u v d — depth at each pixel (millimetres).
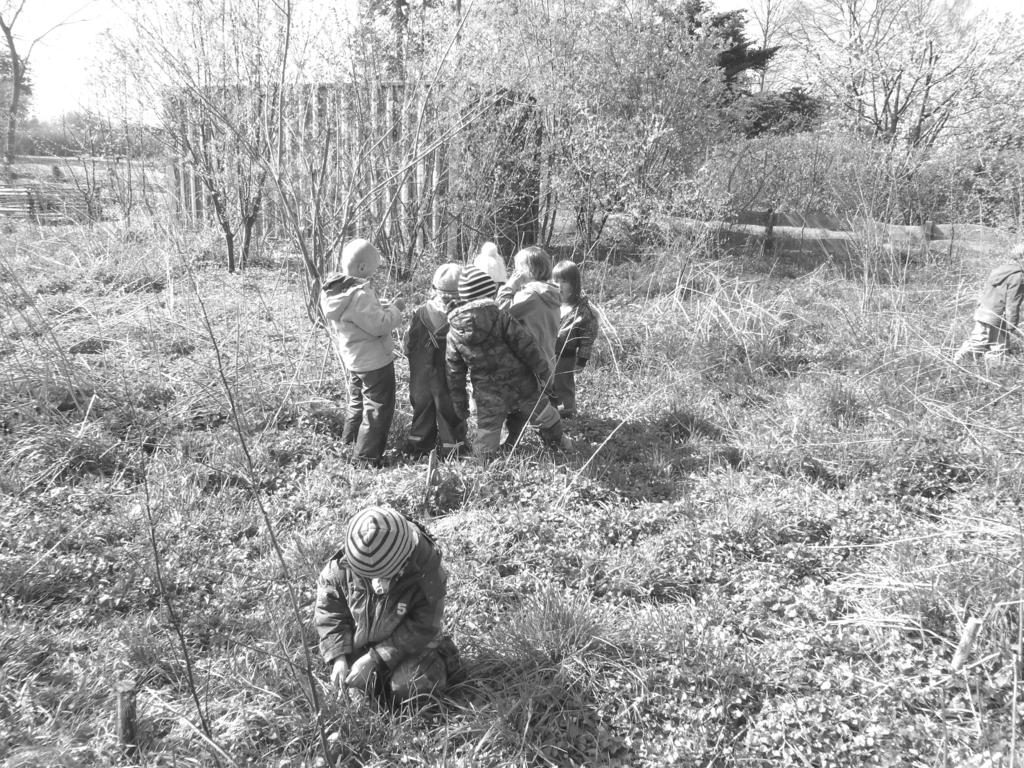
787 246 15297
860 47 20422
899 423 6422
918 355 7754
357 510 4961
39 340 6914
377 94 8594
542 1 11664
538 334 5969
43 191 13695
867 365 7777
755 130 24750
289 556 4375
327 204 8180
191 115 9672
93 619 3859
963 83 17719
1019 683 3430
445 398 5887
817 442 6250
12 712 3182
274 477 5414
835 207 14406
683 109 13016
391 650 3211
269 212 9266
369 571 2994
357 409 5930
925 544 4758
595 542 4707
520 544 4648
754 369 7977
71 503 4828
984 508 5152
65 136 14375
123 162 12820
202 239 11445
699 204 11086
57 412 5953
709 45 13281
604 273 10711
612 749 3215
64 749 2992
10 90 30469
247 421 6074
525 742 3191
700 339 8383
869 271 11078
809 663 3715
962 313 9617
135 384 6426
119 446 5609
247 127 8742
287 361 6949
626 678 3568
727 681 3520
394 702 3332
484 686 3471
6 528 4457
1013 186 12086
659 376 7699
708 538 4785
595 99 11891
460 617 3932
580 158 11000
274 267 10898
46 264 10086
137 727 3080
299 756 3066
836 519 5082
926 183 13359
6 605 3867
